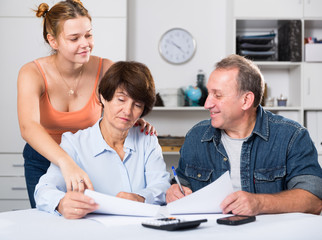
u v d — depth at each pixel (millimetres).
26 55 3207
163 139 3312
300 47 3359
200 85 3518
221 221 932
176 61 3633
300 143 1400
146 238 791
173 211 1078
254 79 1383
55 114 1793
